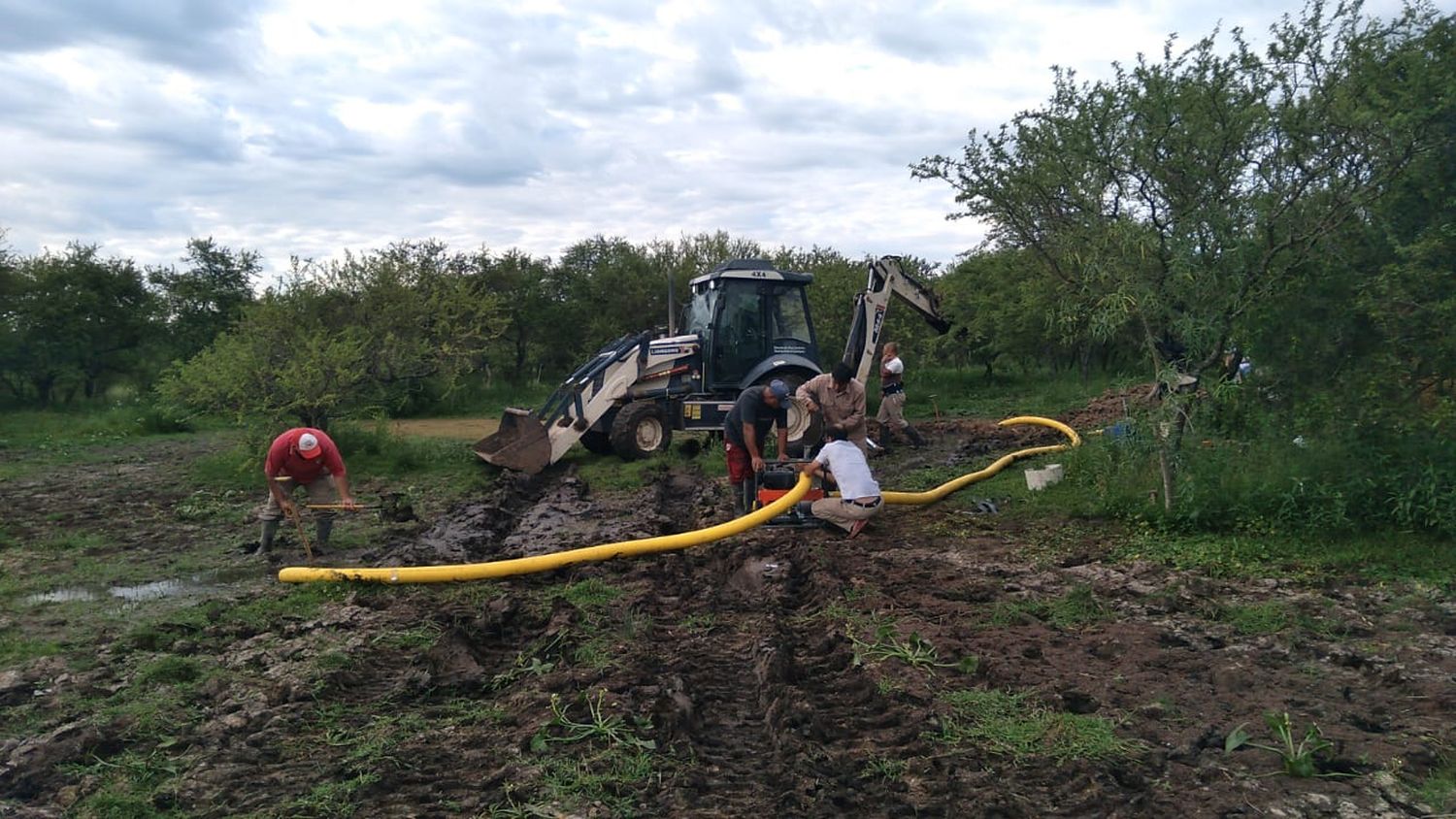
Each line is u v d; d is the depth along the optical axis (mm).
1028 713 4914
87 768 4656
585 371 14539
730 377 14922
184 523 10727
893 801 4129
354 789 4324
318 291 15992
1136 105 8602
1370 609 6539
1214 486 8805
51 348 24172
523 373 28859
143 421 20359
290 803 4215
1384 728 4730
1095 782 4207
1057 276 9852
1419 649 5762
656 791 4281
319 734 5031
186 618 7023
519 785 4301
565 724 4871
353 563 8781
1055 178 9211
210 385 13891
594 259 30578
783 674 5559
